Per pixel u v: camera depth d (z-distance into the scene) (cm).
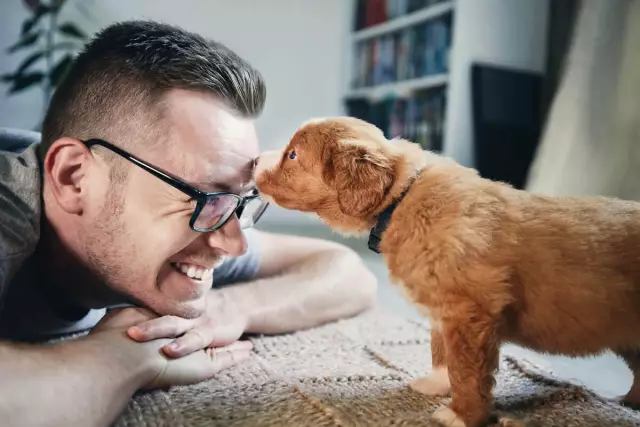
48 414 76
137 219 103
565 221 91
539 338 92
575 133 230
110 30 114
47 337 127
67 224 106
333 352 132
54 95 112
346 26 402
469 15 290
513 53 298
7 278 97
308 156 105
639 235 89
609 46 225
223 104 107
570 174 230
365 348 135
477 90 289
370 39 381
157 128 101
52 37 338
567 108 234
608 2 224
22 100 346
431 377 109
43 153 108
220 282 159
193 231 106
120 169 102
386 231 96
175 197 102
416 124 330
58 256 111
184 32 117
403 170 98
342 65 406
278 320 141
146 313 114
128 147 101
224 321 127
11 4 338
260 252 170
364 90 384
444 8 302
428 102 320
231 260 157
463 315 87
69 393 81
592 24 227
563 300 88
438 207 92
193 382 109
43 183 106
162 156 101
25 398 76
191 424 90
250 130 113
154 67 104
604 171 224
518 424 90
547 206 94
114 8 356
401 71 348
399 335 146
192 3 373
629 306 87
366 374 116
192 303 118
